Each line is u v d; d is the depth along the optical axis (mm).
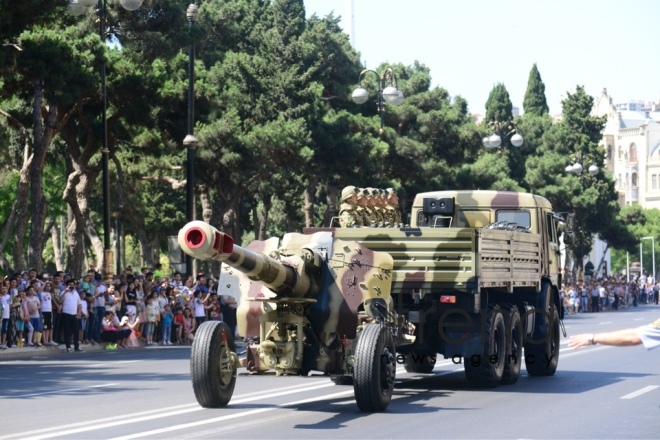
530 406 18031
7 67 41031
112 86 46844
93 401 19062
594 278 105125
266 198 75438
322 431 14773
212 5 67125
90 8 46656
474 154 82500
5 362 29734
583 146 110500
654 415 16859
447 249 19641
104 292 37562
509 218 24688
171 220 85062
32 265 43094
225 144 55031
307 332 17578
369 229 19922
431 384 22016
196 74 55500
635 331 10156
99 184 67688
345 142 63438
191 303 42062
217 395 17141
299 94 62281
